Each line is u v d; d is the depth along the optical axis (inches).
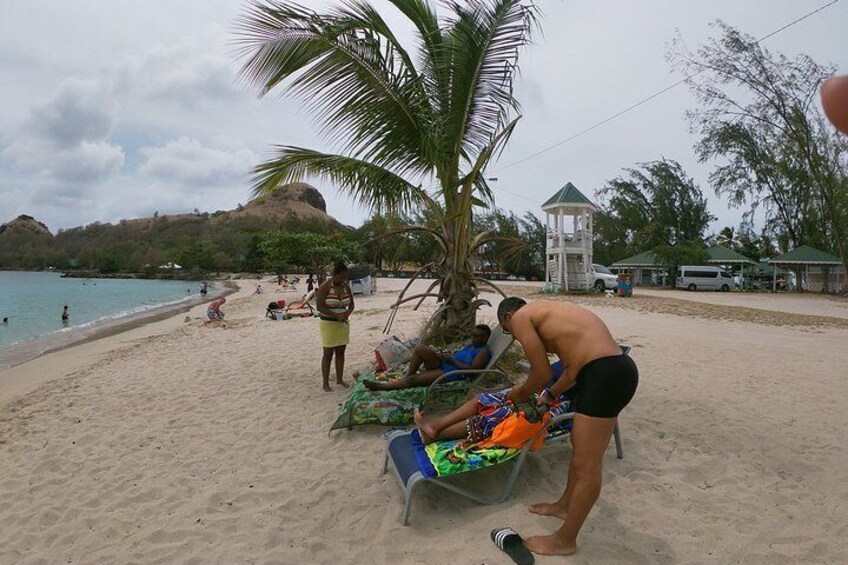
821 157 1341.0
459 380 209.8
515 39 224.8
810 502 143.4
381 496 151.9
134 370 346.3
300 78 231.6
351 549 127.7
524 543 121.4
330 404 239.5
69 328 786.2
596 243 2142.0
